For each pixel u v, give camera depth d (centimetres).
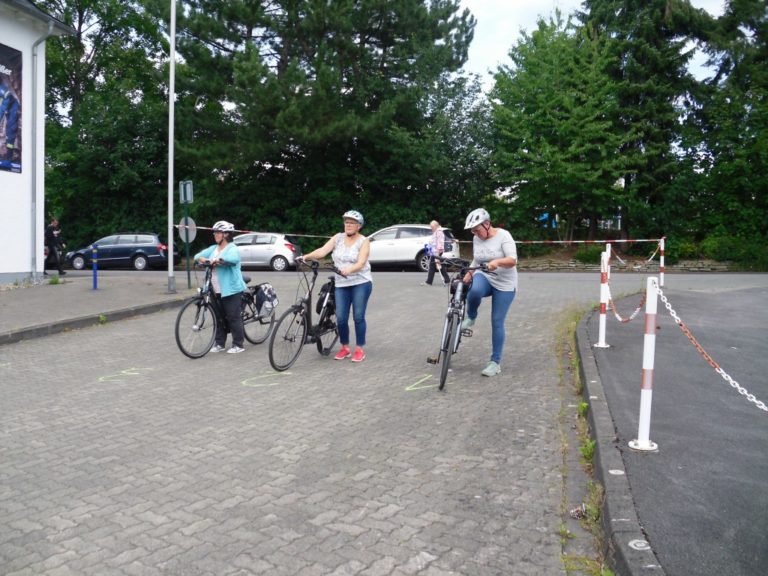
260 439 529
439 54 2856
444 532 366
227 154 2756
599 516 377
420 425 560
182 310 831
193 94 2853
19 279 1584
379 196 3172
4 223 1538
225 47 2830
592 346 800
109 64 3775
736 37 2780
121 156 3269
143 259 2716
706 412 539
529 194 2756
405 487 429
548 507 398
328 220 3091
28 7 1527
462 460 477
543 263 2659
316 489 427
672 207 2662
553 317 1120
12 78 1545
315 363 814
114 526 377
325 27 2719
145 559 340
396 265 2384
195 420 582
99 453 500
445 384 699
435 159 2803
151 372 773
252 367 796
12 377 751
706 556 311
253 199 3178
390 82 2931
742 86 2819
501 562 335
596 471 439
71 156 3244
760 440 473
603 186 2645
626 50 2744
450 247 2347
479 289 717
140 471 462
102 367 802
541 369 761
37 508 403
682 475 408
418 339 966
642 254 2747
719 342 845
